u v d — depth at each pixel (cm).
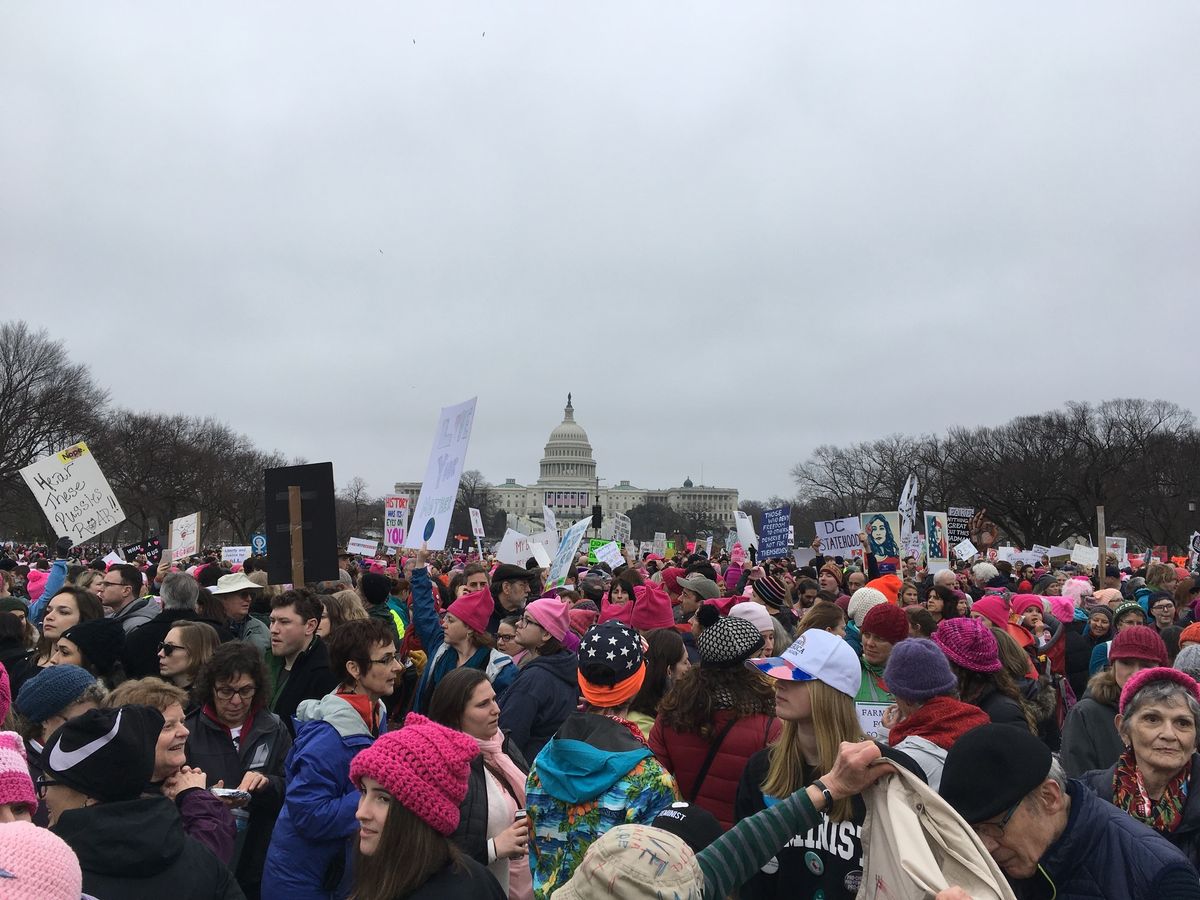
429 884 363
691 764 538
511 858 502
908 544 3034
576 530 1559
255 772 584
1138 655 639
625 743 482
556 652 750
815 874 409
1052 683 1059
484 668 816
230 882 406
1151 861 355
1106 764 643
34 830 278
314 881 509
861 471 12181
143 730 396
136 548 2423
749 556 2728
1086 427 8994
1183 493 8275
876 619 720
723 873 341
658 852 285
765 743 527
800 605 1382
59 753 386
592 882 283
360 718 551
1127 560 3691
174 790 505
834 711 444
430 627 949
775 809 351
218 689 608
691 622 977
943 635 637
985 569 1694
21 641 851
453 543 6838
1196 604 1358
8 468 7144
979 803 350
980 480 9075
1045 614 1230
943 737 495
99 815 376
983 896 319
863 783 352
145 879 374
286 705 738
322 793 511
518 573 1025
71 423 7469
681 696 546
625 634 511
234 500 9888
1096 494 8612
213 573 1412
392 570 2152
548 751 481
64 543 1509
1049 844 363
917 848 325
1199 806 454
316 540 989
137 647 826
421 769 367
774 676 454
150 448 8544
